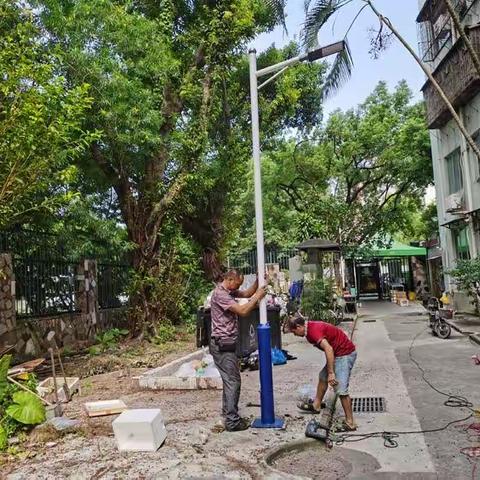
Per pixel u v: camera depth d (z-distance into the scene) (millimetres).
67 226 12266
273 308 10055
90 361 10570
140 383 8070
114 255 14867
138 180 14328
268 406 5969
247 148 17938
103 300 14555
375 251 28641
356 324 17797
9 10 8227
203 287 16375
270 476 4504
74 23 11789
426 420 6078
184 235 17672
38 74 7352
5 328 9984
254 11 16094
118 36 12531
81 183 14258
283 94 19922
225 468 4688
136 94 12617
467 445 5195
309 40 9773
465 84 14922
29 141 7016
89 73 11758
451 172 19328
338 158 26859
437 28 18188
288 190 27375
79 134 12000
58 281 12273
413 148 25750
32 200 8984
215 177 16531
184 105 15805
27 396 5984
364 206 27688
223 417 5980
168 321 13898
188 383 7961
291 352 11438
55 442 5570
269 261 24875
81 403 7359
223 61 15695
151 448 5168
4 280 10070
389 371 9070
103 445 5402
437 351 11086
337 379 5883
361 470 4711
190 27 16469
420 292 29609
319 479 4555
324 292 15062
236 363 5941
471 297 16672
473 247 16953
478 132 15750
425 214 29906
